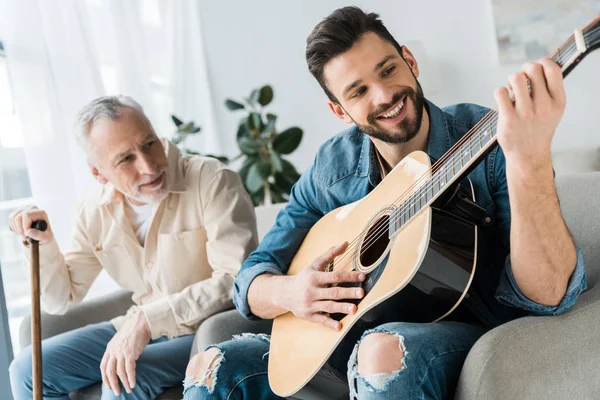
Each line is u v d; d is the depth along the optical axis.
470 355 1.23
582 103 4.04
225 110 4.71
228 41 4.67
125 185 2.12
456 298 1.33
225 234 2.08
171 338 2.05
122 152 2.07
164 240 2.16
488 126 1.20
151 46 4.39
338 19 1.51
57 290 2.25
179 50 4.52
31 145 3.21
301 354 1.53
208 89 4.63
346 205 1.69
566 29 4.03
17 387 2.12
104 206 2.25
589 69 4.00
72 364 2.13
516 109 1.10
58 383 2.12
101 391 2.14
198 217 2.15
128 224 2.22
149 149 2.10
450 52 4.28
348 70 1.50
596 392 1.27
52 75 3.30
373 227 1.52
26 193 3.24
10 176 3.18
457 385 1.25
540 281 1.26
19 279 3.16
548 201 1.21
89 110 2.11
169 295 2.10
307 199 1.84
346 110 1.55
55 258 2.23
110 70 3.80
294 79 4.62
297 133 4.28
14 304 3.13
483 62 4.23
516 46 4.12
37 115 3.23
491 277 1.44
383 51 1.49
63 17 3.43
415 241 1.33
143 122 2.11
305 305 1.50
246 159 4.33
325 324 1.47
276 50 4.62
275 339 1.62
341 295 1.44
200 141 4.62
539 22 4.07
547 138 1.12
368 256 1.50
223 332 1.86
